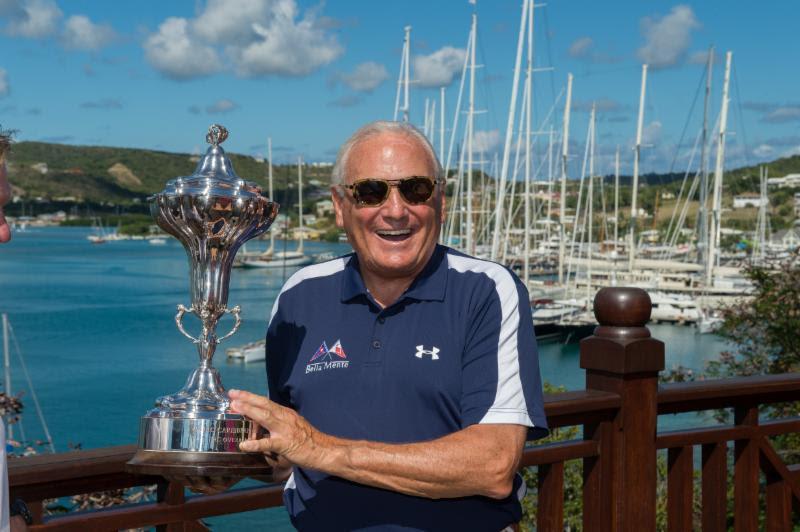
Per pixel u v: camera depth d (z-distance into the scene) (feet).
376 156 5.44
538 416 5.18
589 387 7.76
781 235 188.44
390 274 5.48
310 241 469.98
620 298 7.47
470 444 4.93
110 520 5.39
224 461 4.54
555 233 185.68
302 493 5.66
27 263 414.82
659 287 165.68
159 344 161.17
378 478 4.81
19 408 22.22
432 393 5.29
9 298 246.06
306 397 5.57
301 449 4.64
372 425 5.34
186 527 5.69
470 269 5.50
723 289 155.12
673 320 163.53
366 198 5.40
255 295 237.25
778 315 31.01
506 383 5.17
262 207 4.87
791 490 8.89
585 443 7.52
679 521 8.17
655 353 7.53
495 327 5.29
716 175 152.35
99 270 371.76
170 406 4.67
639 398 7.53
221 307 4.92
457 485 4.90
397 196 5.37
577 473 26.53
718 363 34.14
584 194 185.78
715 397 8.16
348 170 5.56
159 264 416.05
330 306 5.69
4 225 4.36
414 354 5.34
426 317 5.41
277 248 423.23
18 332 177.88
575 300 151.94
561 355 138.21
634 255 172.04
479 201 137.59
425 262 5.55
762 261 32.60
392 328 5.44
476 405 5.15
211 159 5.03
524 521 24.59
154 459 4.53
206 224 4.71
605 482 7.54
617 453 7.48
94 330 181.57
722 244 182.70
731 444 25.96
